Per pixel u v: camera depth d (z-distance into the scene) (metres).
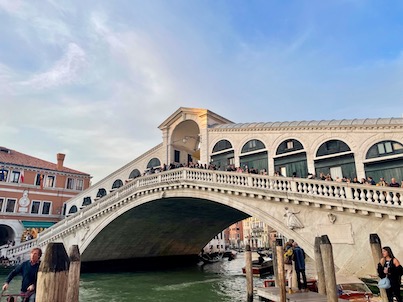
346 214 11.24
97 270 23.36
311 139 16.44
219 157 20.44
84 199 30.06
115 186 28.19
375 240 7.80
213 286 16.67
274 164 17.58
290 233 12.32
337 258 11.12
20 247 23.34
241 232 80.06
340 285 9.42
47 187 30.34
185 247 30.12
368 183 11.45
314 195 11.82
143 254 26.72
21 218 28.08
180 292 14.88
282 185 13.05
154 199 18.03
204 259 34.50
